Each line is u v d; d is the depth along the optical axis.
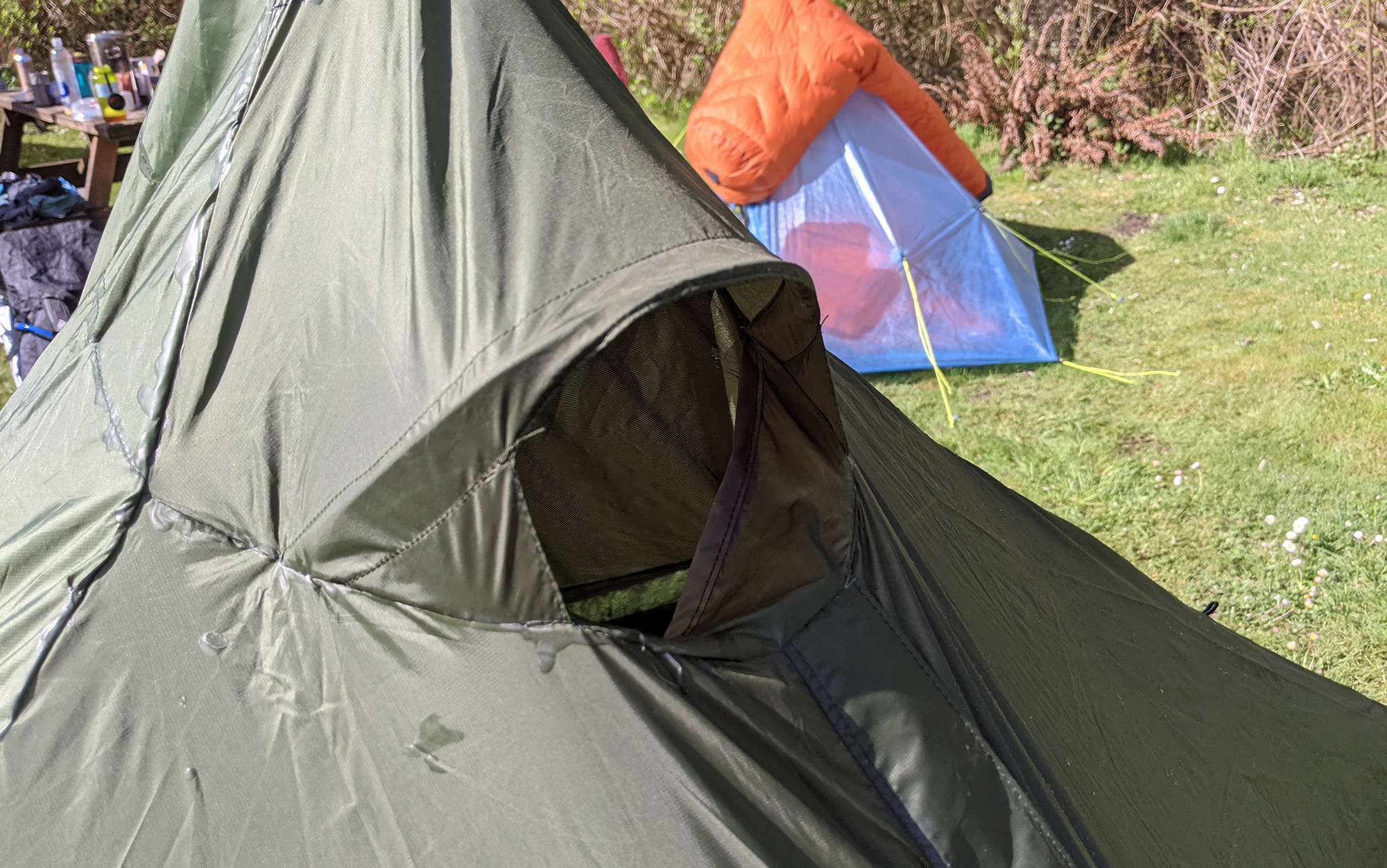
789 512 1.44
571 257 1.23
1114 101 7.96
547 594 1.25
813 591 1.46
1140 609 2.31
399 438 1.23
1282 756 2.13
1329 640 3.18
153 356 1.64
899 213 5.01
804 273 1.21
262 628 1.43
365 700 1.34
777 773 1.29
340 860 1.30
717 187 5.05
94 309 1.98
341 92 1.58
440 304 1.27
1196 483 4.04
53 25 10.23
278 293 1.49
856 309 5.02
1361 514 3.72
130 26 10.56
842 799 1.33
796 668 1.40
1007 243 5.46
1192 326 5.39
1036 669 1.83
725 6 9.91
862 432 2.22
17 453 1.90
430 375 1.22
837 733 1.38
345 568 1.36
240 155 1.66
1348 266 5.87
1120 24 8.51
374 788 1.30
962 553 2.02
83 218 5.47
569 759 1.22
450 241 1.33
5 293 4.43
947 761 1.39
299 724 1.37
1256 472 4.06
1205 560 3.61
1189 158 7.91
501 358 1.15
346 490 1.29
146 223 1.87
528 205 1.31
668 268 1.15
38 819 1.45
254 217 1.57
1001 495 2.48
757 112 4.90
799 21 5.20
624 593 1.57
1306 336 5.13
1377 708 2.44
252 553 1.46
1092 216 7.09
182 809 1.40
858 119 5.15
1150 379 4.90
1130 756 1.83
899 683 1.43
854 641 1.45
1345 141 7.45
